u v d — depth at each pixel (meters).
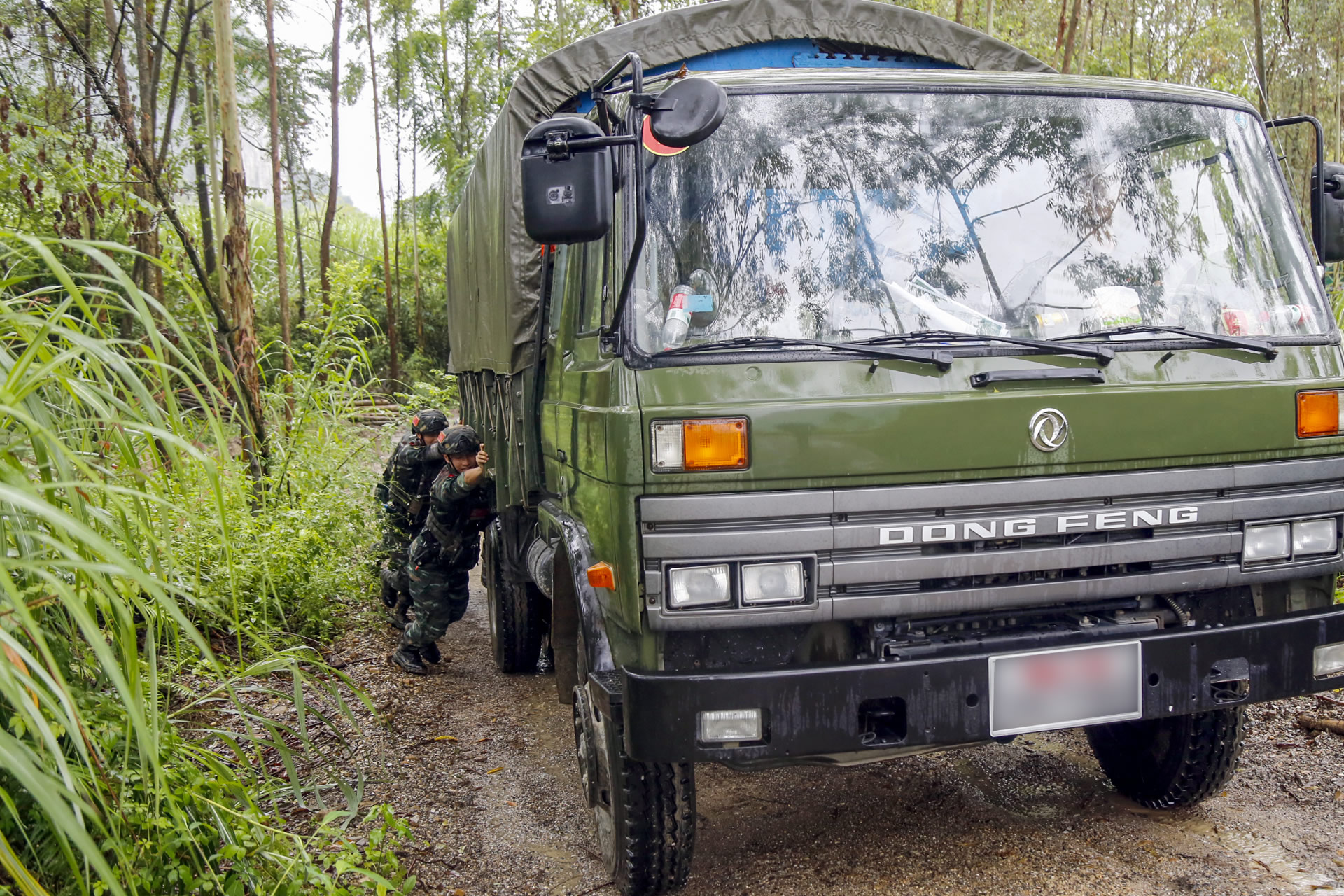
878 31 4.42
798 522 2.74
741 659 2.83
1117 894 3.13
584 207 2.72
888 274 3.09
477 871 3.48
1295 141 13.50
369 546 7.57
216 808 2.68
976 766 4.20
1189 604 3.15
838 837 3.62
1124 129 3.44
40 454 2.33
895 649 2.83
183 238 6.97
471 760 4.47
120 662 2.73
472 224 6.12
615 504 2.81
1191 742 3.53
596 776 3.40
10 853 1.95
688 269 3.02
